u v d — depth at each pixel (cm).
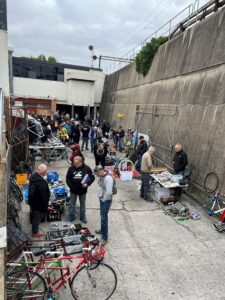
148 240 648
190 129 1080
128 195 952
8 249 508
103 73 3197
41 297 431
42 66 2939
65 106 3055
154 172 1008
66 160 1396
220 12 1045
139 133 1695
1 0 1217
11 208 638
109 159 1328
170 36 1614
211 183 871
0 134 571
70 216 728
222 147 856
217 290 485
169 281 505
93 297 455
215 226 711
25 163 1061
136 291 476
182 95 1221
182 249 612
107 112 2836
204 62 1080
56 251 450
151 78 1742
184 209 791
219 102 919
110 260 563
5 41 1245
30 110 2633
